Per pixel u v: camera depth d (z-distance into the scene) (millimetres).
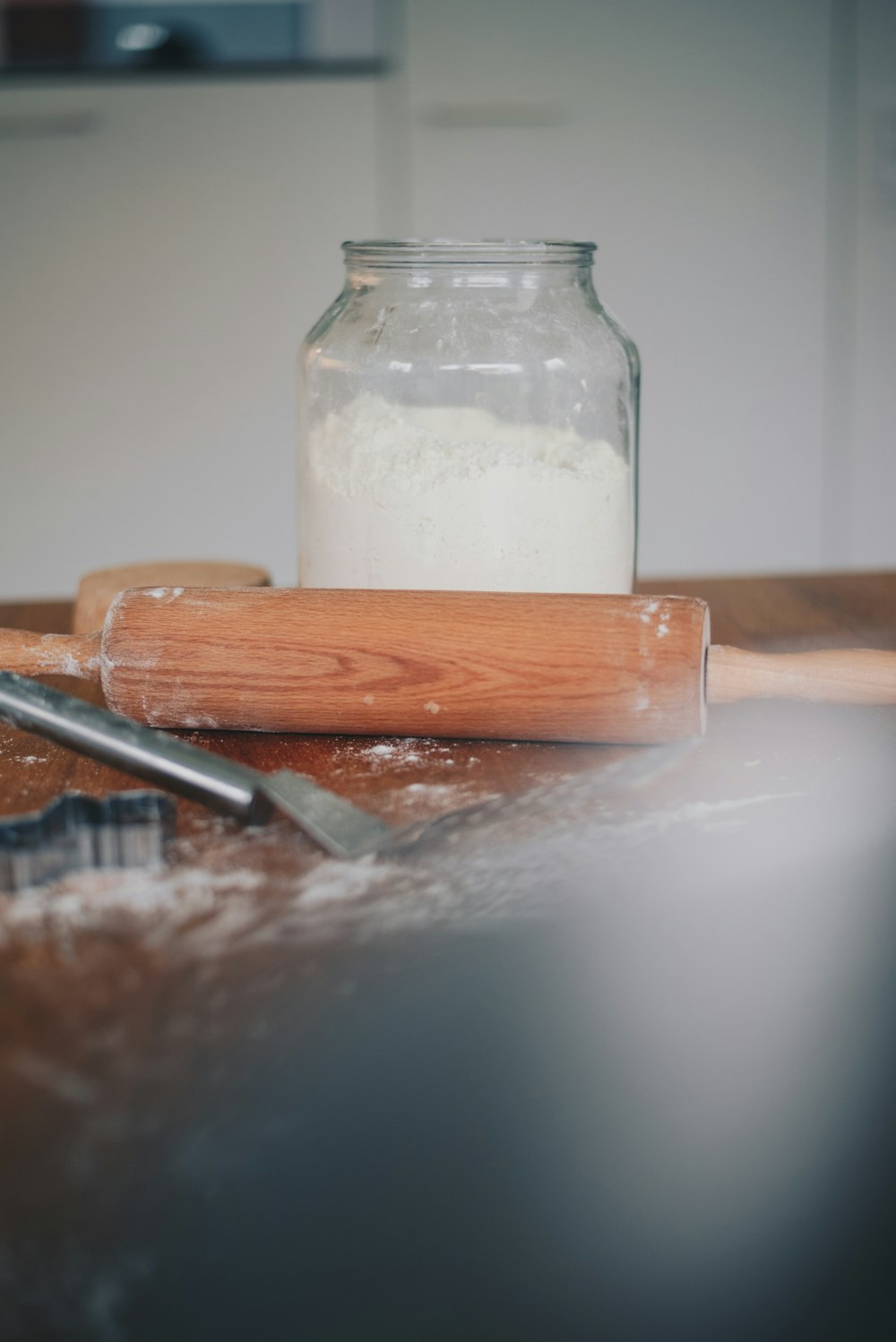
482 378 602
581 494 609
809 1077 360
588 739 557
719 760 548
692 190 1754
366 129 1716
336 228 1745
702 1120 341
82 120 1686
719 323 1799
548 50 1700
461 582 608
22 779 530
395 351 607
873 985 385
